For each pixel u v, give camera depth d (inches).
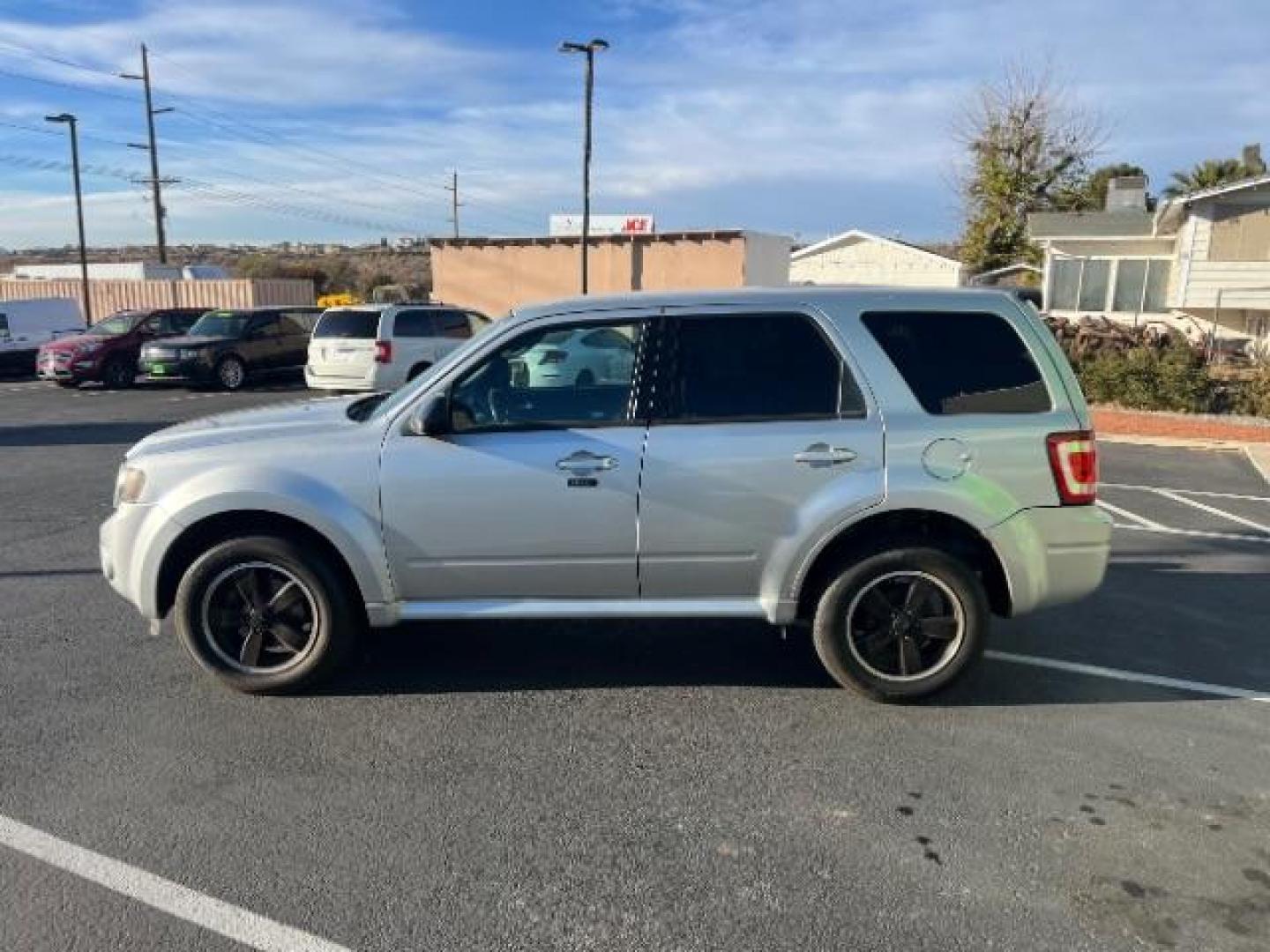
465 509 161.5
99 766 145.2
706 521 161.3
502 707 167.8
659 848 124.5
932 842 126.2
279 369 848.9
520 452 160.6
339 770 144.7
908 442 159.8
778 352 163.6
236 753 149.9
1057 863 121.5
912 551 162.1
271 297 1283.2
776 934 107.6
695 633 205.8
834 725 161.3
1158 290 952.9
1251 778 143.5
